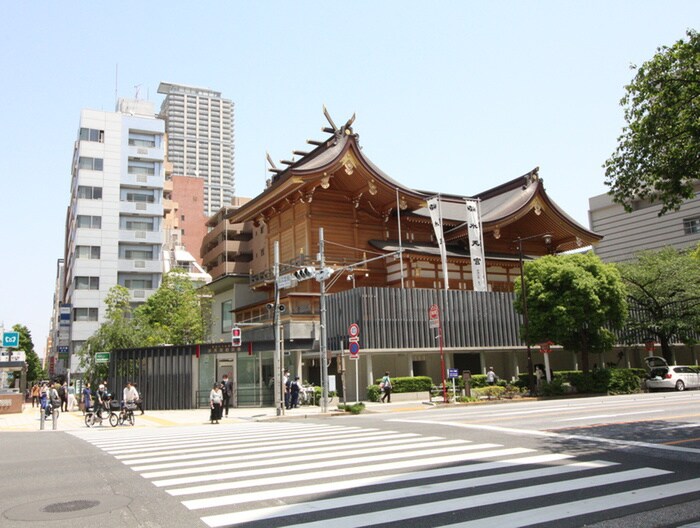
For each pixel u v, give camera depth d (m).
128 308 52.31
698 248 35.41
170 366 35.22
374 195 47.50
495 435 14.92
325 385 27.70
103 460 12.84
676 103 15.47
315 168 43.81
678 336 47.03
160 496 8.66
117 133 69.69
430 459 11.35
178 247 95.88
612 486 8.70
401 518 7.12
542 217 54.25
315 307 41.50
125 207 68.38
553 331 36.62
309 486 9.06
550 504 7.68
